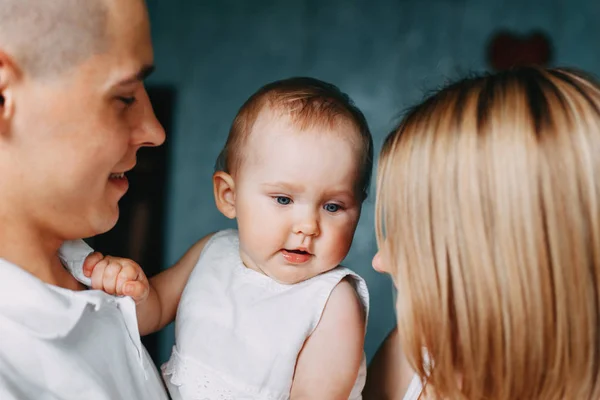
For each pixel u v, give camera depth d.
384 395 1.10
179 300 1.15
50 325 0.83
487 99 0.83
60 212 0.84
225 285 1.07
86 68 0.79
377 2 4.59
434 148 0.84
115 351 0.92
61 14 0.77
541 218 0.78
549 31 4.61
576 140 0.78
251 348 1.01
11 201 0.83
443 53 4.58
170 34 4.58
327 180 0.99
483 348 0.82
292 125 1.00
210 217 4.45
